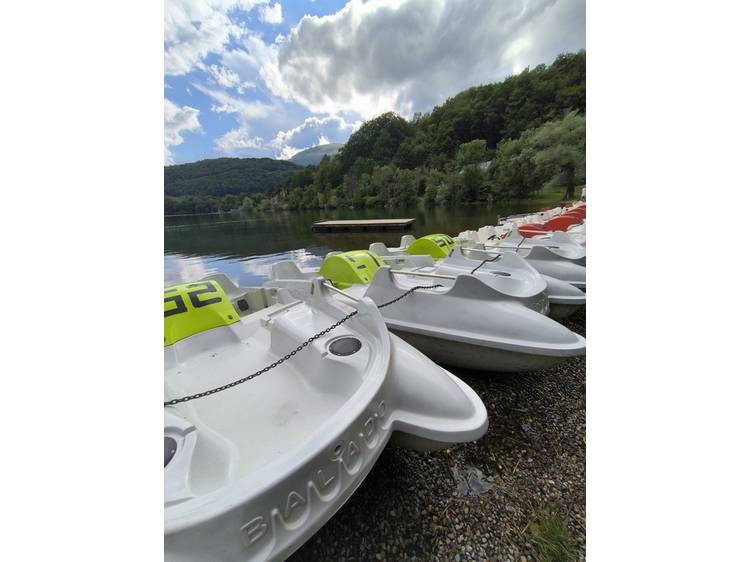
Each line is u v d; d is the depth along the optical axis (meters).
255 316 3.25
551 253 5.37
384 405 1.72
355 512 2.09
